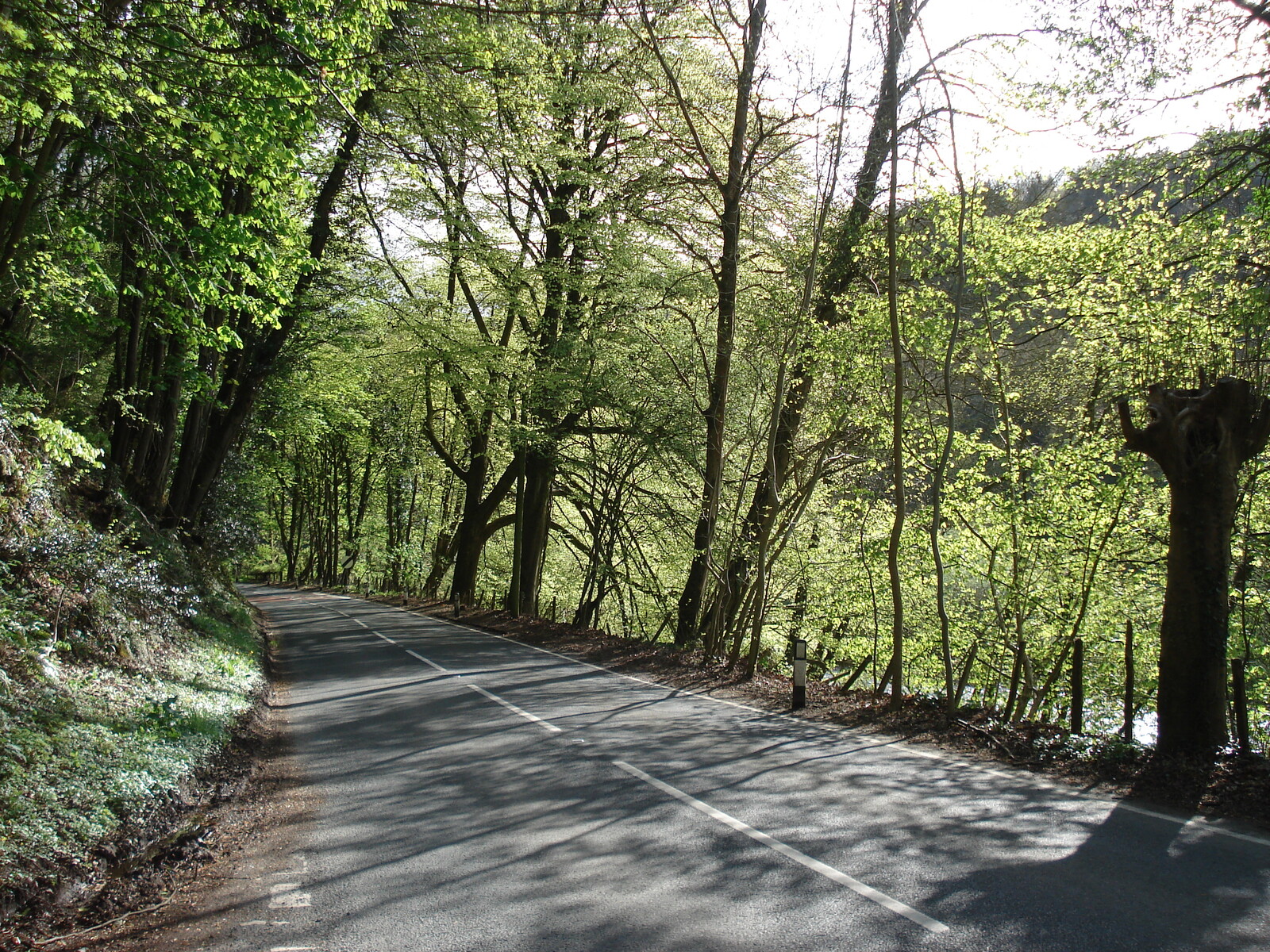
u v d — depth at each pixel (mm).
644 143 22438
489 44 14719
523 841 6203
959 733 10609
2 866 5117
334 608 32594
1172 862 5801
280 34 8797
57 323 13906
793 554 22969
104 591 10484
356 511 55375
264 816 6996
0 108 8078
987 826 6590
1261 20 10258
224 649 13914
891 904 4984
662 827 6492
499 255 22609
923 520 16531
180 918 4996
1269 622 14453
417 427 35094
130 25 7949
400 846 6172
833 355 15227
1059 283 13383
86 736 7254
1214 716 8695
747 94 18531
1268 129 10680
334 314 23531
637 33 19047
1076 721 10219
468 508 31344
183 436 20922
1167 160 11758
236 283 12695
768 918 4801
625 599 34750
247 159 9141
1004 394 14500
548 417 24969
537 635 21984
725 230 19453
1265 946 4438
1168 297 12797
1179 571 8945
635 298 21578
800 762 8797
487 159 16938
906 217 14617
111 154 9133
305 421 28672
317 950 4500
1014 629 17078
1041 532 14188
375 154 17422
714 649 17547
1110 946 4438
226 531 27047
